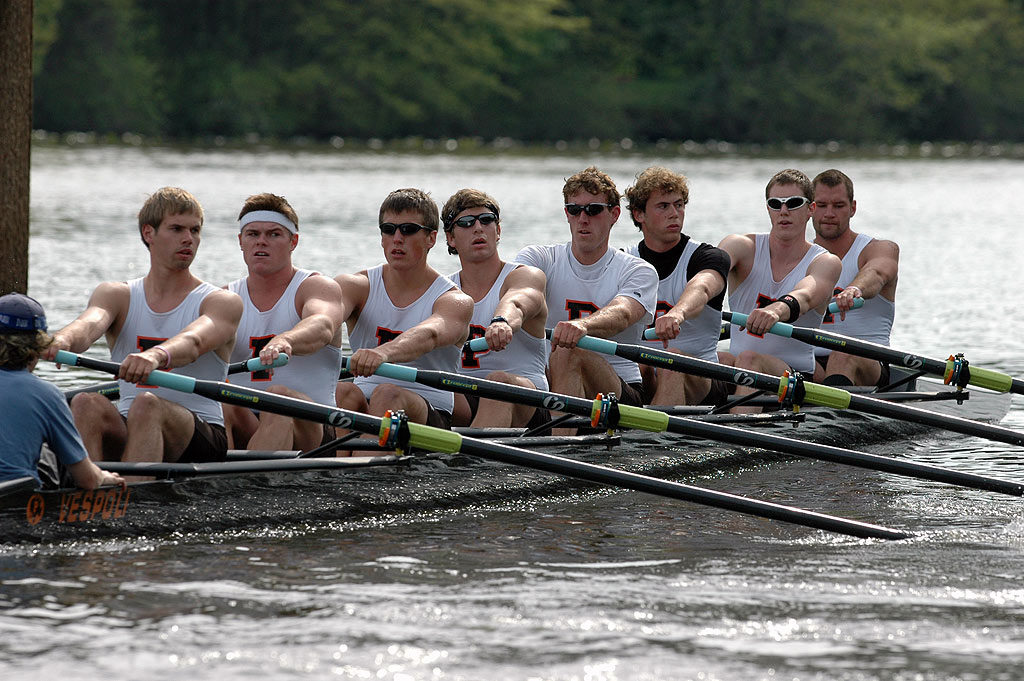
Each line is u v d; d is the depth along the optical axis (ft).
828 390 96.99
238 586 68.08
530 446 92.58
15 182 130.52
